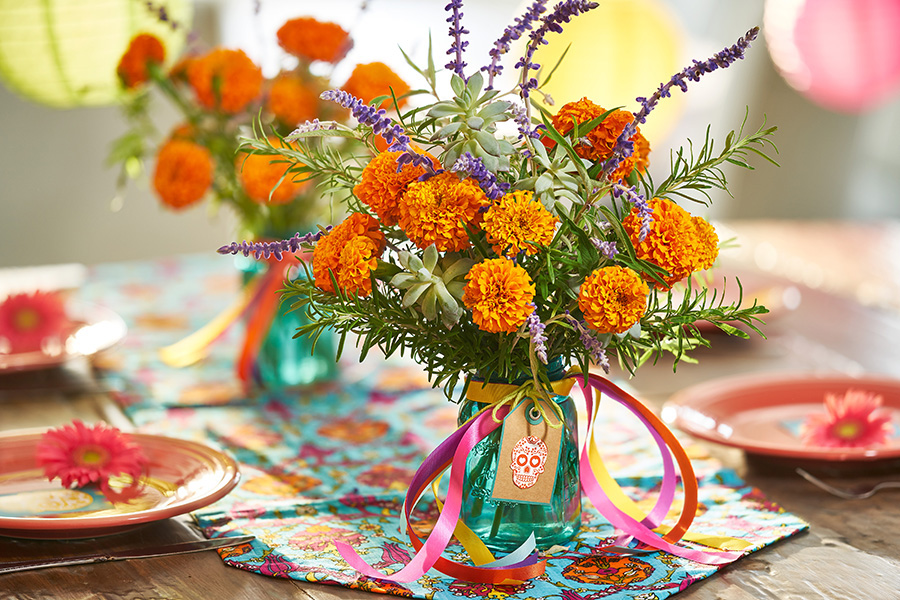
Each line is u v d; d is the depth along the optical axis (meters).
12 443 1.74
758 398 1.92
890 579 1.54
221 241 4.93
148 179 4.70
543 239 1.48
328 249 1.52
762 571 1.56
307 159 1.57
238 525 1.63
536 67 1.50
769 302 2.29
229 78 1.91
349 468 1.77
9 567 1.54
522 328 1.48
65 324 2.11
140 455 1.70
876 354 2.13
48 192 4.62
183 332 2.22
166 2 1.97
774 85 6.07
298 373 2.00
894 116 6.23
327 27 1.92
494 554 1.57
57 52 1.90
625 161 1.53
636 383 2.01
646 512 1.66
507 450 1.54
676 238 1.49
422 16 5.15
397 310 1.52
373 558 1.57
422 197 1.47
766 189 6.23
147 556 1.57
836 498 1.70
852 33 2.89
